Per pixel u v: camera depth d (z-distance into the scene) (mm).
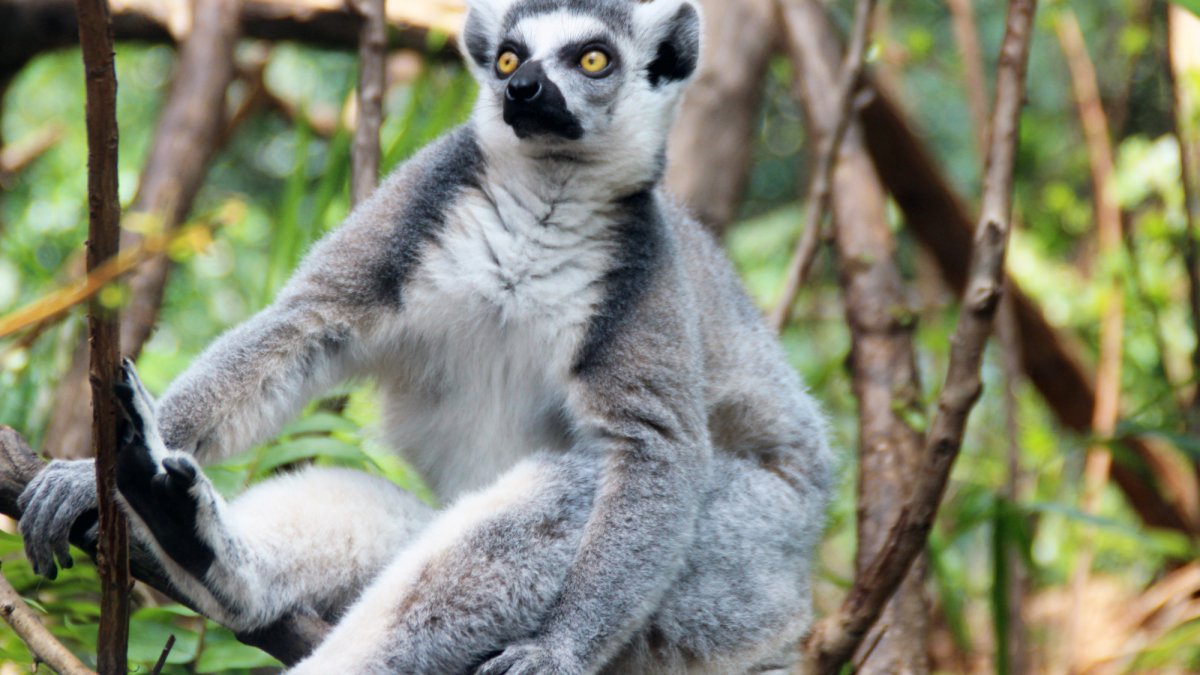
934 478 7566
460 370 8875
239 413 7789
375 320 8383
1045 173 19094
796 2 14664
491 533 7676
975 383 7516
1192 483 15188
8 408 10172
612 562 7762
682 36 9594
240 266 15008
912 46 16141
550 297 8547
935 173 15430
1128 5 17312
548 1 9562
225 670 8375
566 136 8586
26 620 6344
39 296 11680
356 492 8039
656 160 9078
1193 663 13211
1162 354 15172
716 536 8641
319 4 14477
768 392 9484
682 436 8242
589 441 8352
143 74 19188
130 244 11078
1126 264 15633
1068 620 13664
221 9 13406
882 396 11875
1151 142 17812
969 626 13852
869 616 7797
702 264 9586
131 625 7730
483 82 9523
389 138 14406
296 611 7789
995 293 7594
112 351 5766
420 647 7367
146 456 6680
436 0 15023
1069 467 16422
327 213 11422
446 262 8562
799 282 11859
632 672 8445
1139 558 15703
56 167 14422
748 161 15008
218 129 14078
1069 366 15797
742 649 8648
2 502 7461
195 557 7113
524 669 7410
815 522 9562
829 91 14023
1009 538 10359
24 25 13320
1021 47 8258
